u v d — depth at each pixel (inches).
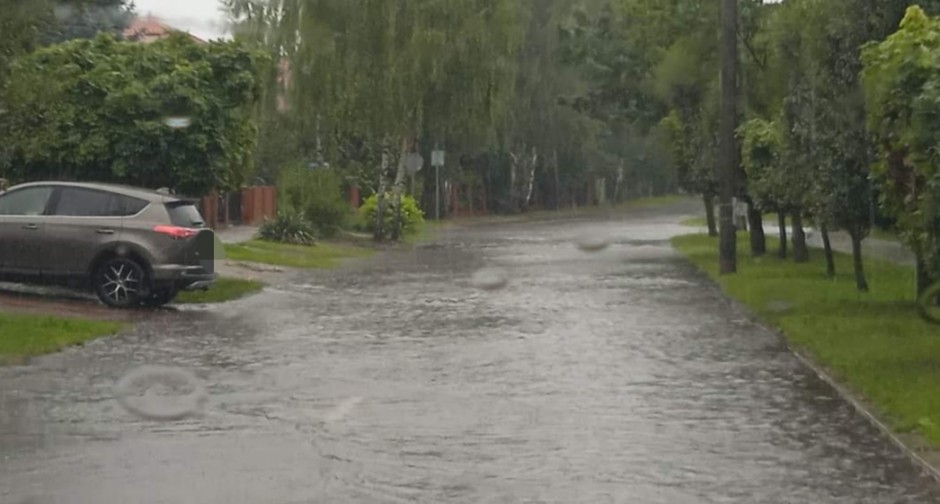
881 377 612.4
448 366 671.8
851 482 421.1
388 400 567.8
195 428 502.0
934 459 450.3
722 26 1253.7
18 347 700.0
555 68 3056.1
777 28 1209.4
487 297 1074.1
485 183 3454.7
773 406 561.0
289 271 1385.3
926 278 829.2
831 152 896.3
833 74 857.5
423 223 2431.1
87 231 914.7
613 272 1364.4
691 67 1622.8
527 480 420.2
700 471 435.5
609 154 3860.7
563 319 901.2
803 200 1013.2
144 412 534.0
